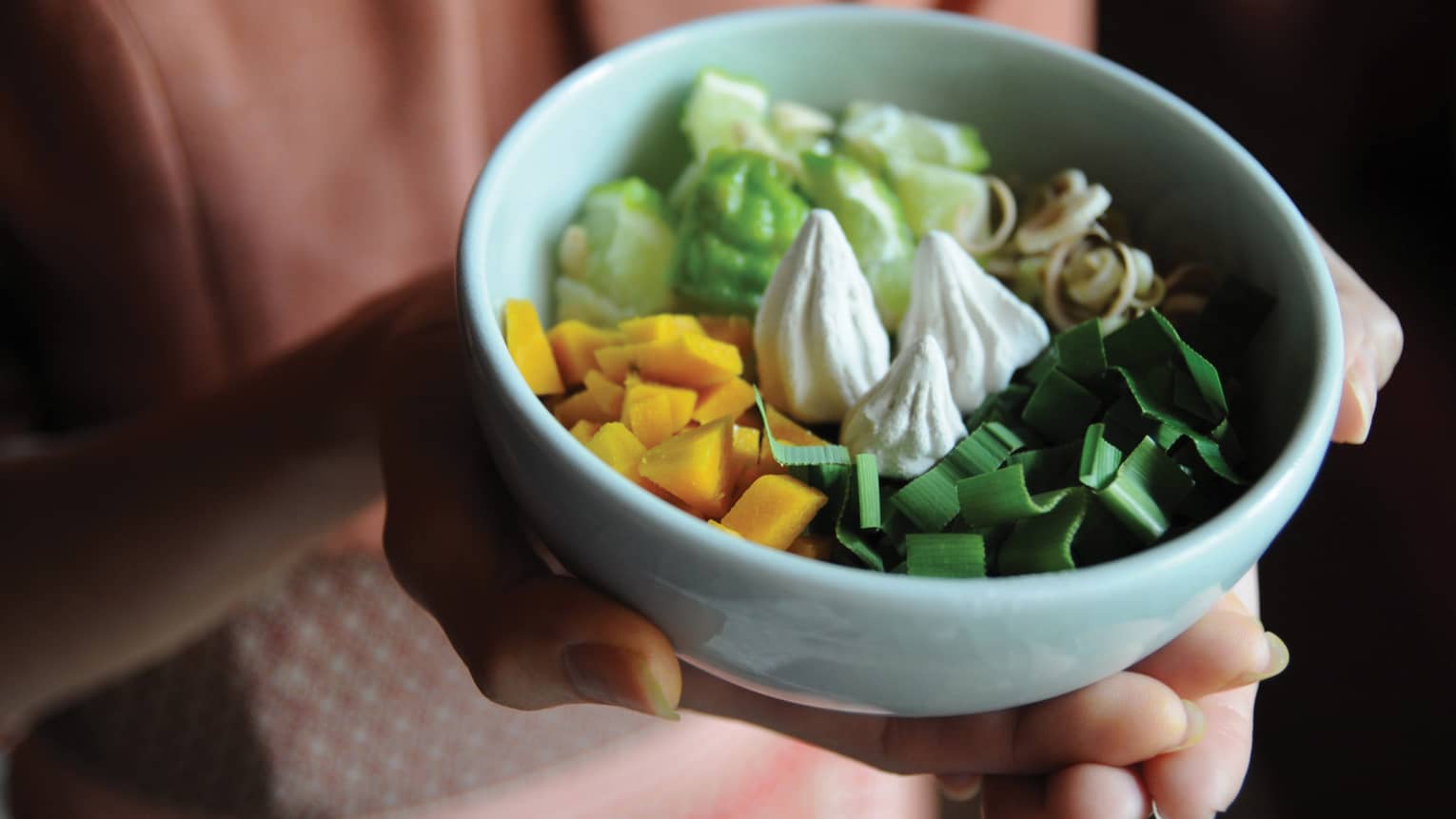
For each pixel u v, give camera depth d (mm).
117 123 429
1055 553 280
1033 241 345
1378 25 664
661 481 287
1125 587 263
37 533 412
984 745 313
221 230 455
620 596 285
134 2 415
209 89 433
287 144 450
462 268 295
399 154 461
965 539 282
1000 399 320
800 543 293
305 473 396
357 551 466
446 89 452
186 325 470
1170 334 305
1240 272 324
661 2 459
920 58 358
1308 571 649
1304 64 691
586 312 342
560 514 279
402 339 356
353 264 477
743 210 337
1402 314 645
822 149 363
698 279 339
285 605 469
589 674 288
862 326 322
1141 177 346
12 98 422
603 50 464
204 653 474
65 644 426
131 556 411
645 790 519
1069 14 501
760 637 273
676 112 357
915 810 644
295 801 490
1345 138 695
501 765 498
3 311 468
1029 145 360
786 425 316
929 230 351
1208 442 297
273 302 473
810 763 563
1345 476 647
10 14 411
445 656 483
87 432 480
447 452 326
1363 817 607
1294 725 645
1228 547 269
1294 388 296
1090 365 312
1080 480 292
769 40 357
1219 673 305
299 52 437
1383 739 611
